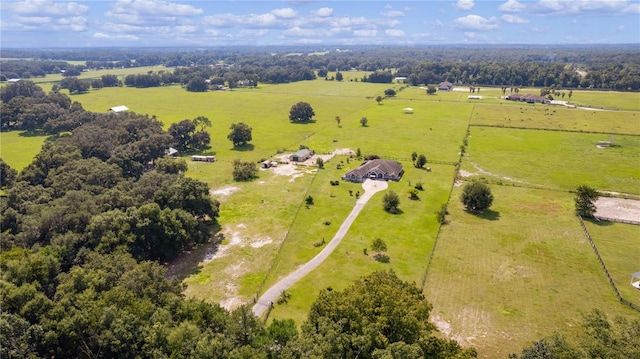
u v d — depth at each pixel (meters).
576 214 83.00
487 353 46.84
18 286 46.09
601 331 36.34
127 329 40.59
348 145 137.38
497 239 73.56
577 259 66.81
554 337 37.91
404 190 97.44
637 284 59.72
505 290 58.88
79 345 40.47
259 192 97.06
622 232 75.50
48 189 81.25
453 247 71.06
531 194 94.31
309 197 90.19
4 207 72.31
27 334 38.00
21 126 161.12
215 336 38.84
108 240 62.25
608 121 166.38
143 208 67.69
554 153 125.56
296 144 139.38
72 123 151.25
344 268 65.00
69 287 46.12
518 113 186.50
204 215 82.25
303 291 59.28
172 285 52.84
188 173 111.00
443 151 128.88
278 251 70.75
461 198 86.75
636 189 96.62
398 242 72.88
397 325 38.25
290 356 35.47
